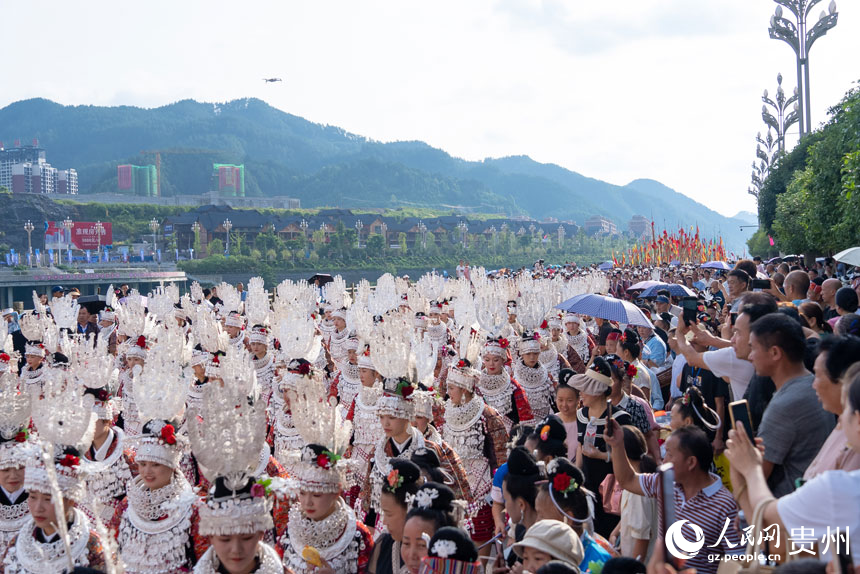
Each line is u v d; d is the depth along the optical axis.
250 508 5.04
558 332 14.47
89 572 4.96
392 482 6.04
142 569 6.10
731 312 11.04
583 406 8.52
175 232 161.62
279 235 165.38
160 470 6.19
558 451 7.05
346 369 12.46
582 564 5.25
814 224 32.78
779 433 5.62
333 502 6.04
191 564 6.19
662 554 5.02
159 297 19.89
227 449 4.99
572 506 5.82
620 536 6.79
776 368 5.90
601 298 12.66
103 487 7.50
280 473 7.23
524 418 10.09
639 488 6.00
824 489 3.95
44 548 5.80
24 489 6.36
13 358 12.72
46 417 5.84
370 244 157.75
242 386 8.70
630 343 10.94
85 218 183.00
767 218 60.59
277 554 5.69
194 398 9.73
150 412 6.31
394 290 19.48
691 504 5.76
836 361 4.84
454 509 5.67
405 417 7.35
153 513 6.20
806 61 48.16
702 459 5.74
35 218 173.62
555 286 19.34
